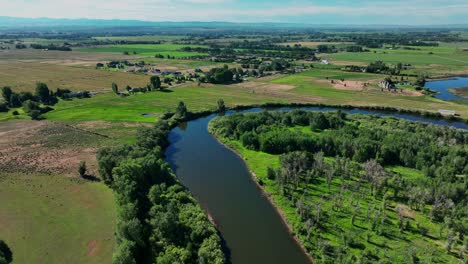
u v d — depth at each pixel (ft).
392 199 229.45
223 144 363.97
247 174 287.07
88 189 247.29
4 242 180.96
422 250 176.86
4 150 327.06
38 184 255.09
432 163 277.85
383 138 325.42
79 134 376.68
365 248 179.11
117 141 353.31
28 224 202.28
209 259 166.50
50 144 344.28
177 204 212.02
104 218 208.85
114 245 182.29
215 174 286.87
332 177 263.29
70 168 284.41
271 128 365.20
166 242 177.37
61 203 227.40
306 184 253.03
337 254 174.50
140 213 201.46
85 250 178.60
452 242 178.81
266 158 312.91
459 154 280.51
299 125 406.00
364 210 216.54
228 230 204.54
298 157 280.92
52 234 192.54
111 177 257.75
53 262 169.58
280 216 220.64
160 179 241.76
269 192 249.96
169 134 400.26
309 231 191.72
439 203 207.92
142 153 271.49
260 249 187.21
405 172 272.72
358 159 293.64
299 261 177.88
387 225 199.11
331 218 208.44
